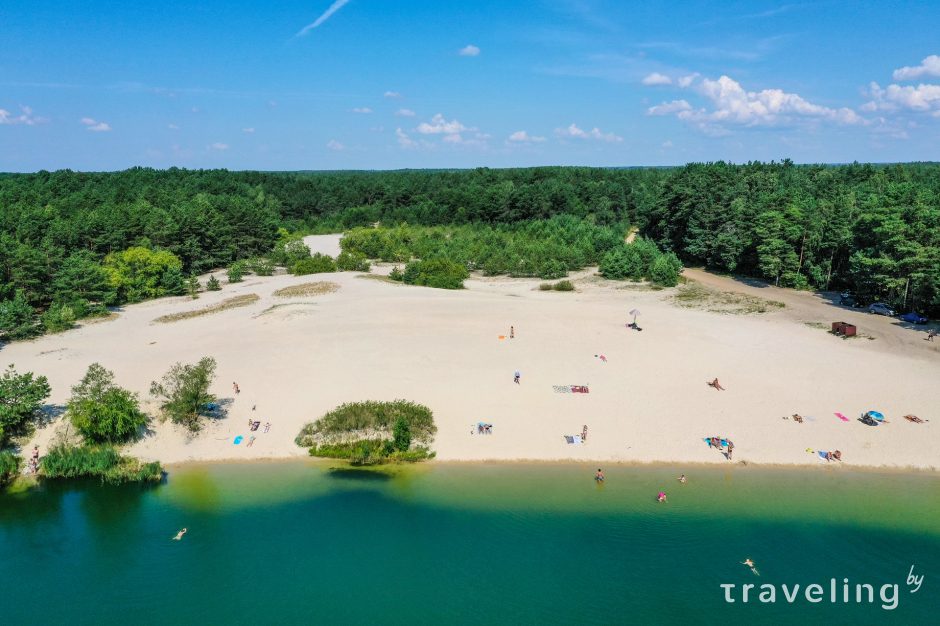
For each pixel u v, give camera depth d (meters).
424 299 80.44
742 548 31.42
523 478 37.97
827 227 90.50
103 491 37.28
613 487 36.81
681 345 61.41
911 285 71.81
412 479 38.03
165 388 48.69
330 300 81.56
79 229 110.56
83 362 57.34
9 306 67.94
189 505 35.56
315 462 40.25
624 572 29.72
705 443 41.75
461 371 53.81
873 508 34.72
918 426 43.34
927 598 28.06
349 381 51.53
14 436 42.53
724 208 110.81
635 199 177.25
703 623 26.53
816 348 60.19
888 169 166.25
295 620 26.98
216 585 29.11
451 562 30.55
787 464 39.28
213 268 128.62
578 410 46.53
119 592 28.81
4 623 27.06
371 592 28.64
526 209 177.75
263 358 57.00
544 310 74.81
